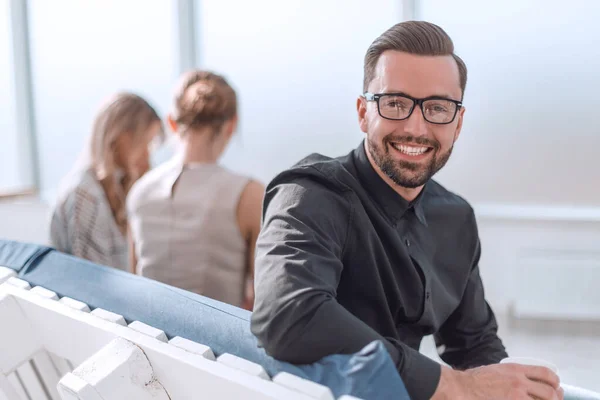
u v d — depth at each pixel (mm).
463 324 1383
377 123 1116
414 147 1110
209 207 1630
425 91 1083
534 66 3787
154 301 1022
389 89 1096
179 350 827
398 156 1120
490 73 3846
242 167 4301
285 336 867
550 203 3910
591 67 3721
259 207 1650
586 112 3770
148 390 842
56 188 4770
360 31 3984
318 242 1029
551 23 3727
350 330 870
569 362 3311
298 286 914
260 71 4195
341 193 1131
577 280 3703
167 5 4285
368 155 1195
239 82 4242
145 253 1688
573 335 3658
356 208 1127
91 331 938
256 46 4180
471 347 1392
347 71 4043
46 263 1224
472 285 1370
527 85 3816
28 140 4738
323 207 1089
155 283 1084
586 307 3713
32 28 4605
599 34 3680
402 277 1201
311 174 1129
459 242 1327
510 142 3900
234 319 952
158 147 2244
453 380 883
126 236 2047
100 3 4418
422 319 1222
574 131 3805
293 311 877
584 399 1223
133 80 4438
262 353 877
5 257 1271
